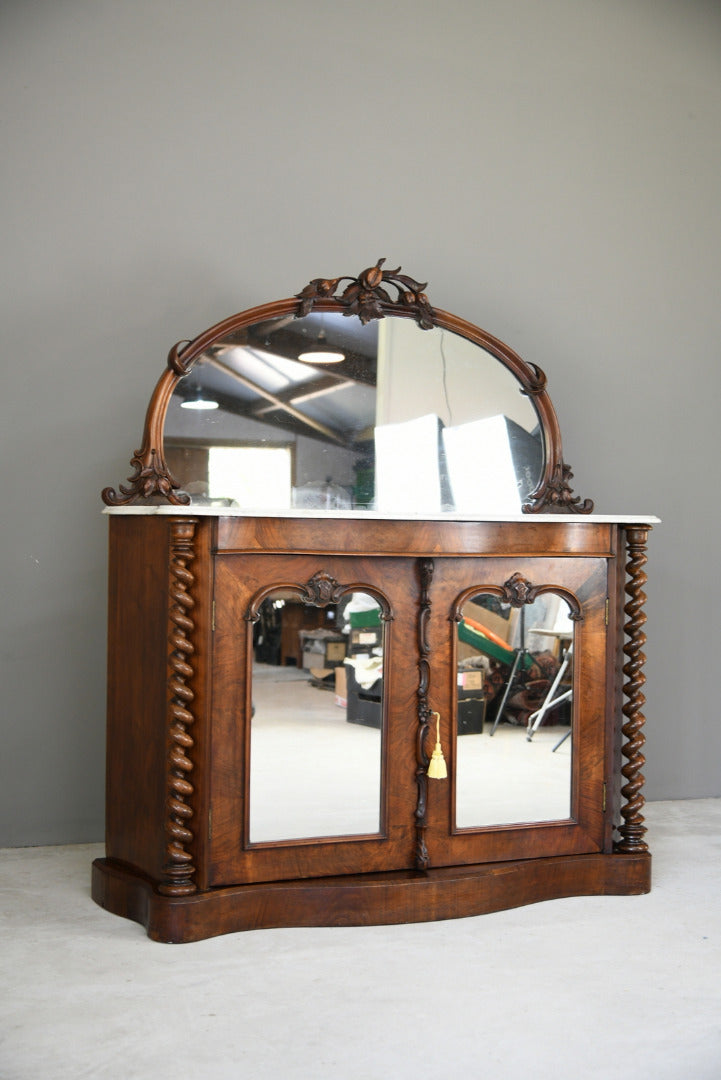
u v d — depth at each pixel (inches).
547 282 162.2
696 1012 90.9
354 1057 82.1
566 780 123.2
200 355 127.6
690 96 170.9
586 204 164.4
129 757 117.7
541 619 122.5
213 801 109.3
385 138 154.2
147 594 114.5
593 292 164.6
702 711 169.5
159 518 111.4
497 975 98.3
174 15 144.5
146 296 143.3
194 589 109.3
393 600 116.5
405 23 155.6
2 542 137.7
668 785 167.6
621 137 166.6
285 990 94.3
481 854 118.9
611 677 125.3
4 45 137.3
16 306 137.9
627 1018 89.6
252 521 110.4
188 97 145.0
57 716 140.1
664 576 167.5
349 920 111.3
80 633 140.9
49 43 139.1
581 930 110.3
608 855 123.5
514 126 160.9
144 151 143.1
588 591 124.5
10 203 137.6
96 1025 87.0
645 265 167.5
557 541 122.6
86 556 141.1
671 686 167.8
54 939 106.1
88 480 141.1
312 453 131.8
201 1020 88.1
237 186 147.2
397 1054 82.7
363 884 111.7
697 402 170.2
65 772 140.6
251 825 111.0
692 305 170.2
